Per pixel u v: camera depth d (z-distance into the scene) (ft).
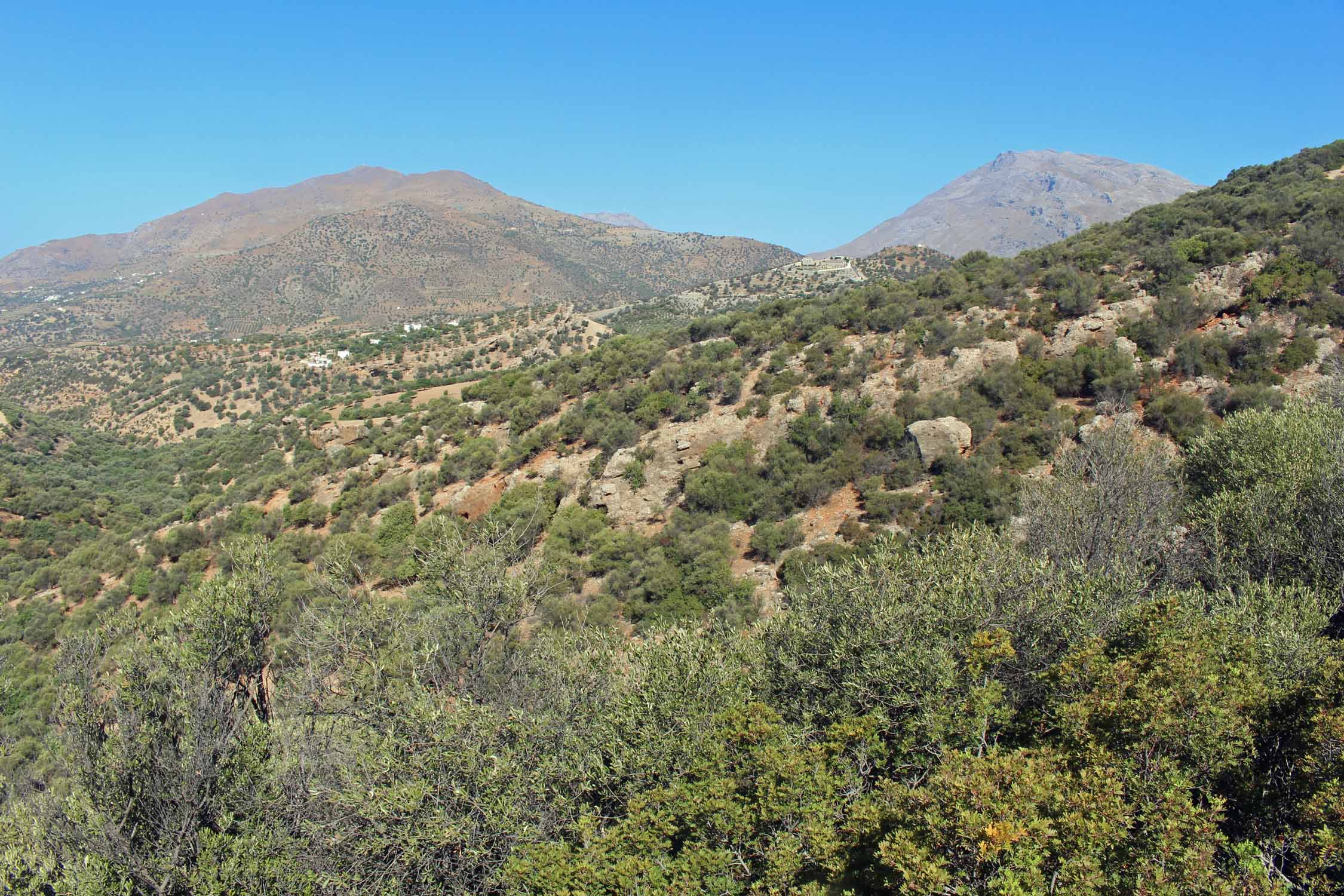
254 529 131.23
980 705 33.65
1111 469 60.70
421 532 103.65
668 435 107.04
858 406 98.17
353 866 36.99
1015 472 80.38
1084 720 30.19
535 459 120.06
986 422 87.45
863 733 35.76
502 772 38.01
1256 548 49.34
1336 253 86.33
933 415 91.45
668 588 80.48
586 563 90.74
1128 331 91.71
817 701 42.32
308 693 47.70
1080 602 39.52
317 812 40.06
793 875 31.19
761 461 99.14
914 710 37.58
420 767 38.81
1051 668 35.58
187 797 39.09
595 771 39.24
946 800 26.27
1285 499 49.67
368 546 107.04
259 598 50.85
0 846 35.53
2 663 80.33
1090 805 25.27
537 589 63.52
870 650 40.55
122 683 41.32
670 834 35.19
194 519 149.59
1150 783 26.81
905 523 79.05
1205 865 22.86
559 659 47.85
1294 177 125.80
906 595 44.16
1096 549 54.24
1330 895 23.59
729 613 71.77
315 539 118.83
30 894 33.58
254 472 173.47
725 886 31.50
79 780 38.19
